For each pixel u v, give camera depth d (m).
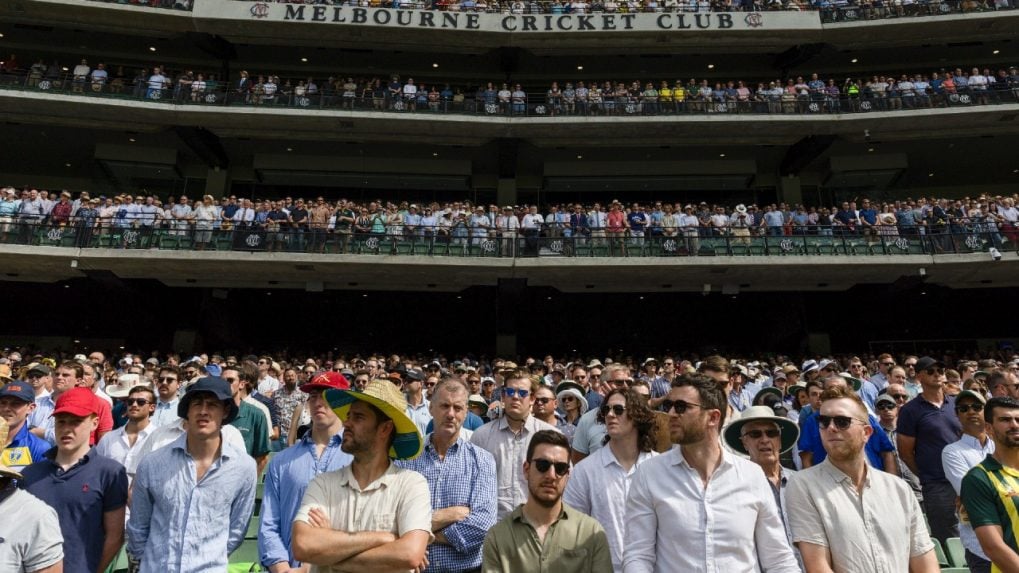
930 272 17.53
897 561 3.05
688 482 3.10
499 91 20.56
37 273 17.52
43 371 7.29
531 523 3.26
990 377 6.04
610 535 3.84
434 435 4.08
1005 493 3.49
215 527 3.64
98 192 22.02
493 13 20.78
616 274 18.31
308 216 17.83
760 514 3.05
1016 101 18.77
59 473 3.70
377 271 18.00
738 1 21.00
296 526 2.63
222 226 17.06
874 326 22.45
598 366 9.95
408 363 14.27
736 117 19.48
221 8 19.69
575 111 19.83
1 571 2.89
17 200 16.78
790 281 18.67
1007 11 19.50
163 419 6.45
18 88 18.02
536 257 17.59
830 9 20.61
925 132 19.97
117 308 21.61
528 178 23.67
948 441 5.47
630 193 23.20
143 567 3.49
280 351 19.84
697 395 3.14
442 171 22.67
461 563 3.69
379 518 2.71
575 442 5.37
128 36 20.78
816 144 20.30
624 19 20.72
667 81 23.56
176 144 21.22
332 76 23.16
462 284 19.17
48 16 19.36
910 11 19.97
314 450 4.12
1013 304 21.66
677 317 23.86
